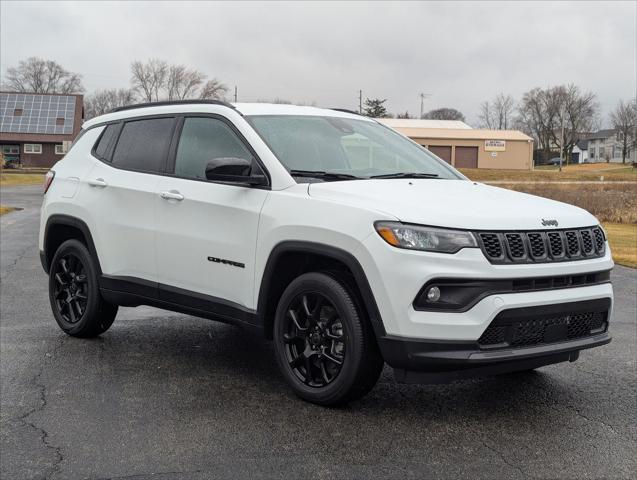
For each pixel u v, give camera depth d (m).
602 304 4.20
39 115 79.12
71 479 3.31
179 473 3.37
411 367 3.83
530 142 71.94
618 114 123.12
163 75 96.38
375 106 106.31
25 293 8.27
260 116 4.97
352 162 4.89
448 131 72.50
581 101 119.75
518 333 3.87
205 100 5.25
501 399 4.52
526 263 3.88
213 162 4.44
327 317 4.27
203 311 4.92
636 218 19.88
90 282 5.80
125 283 5.47
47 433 3.88
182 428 3.95
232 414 4.18
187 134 5.25
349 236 3.97
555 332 3.99
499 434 3.89
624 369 5.28
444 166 5.38
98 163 5.91
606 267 4.27
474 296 3.74
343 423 4.04
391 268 3.80
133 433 3.88
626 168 103.44
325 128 5.14
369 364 4.04
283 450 3.64
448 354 3.73
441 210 3.91
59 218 6.04
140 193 5.34
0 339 6.00
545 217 4.11
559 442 3.78
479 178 60.97
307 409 4.27
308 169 4.61
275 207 4.41
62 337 6.09
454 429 3.96
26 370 5.08
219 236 4.74
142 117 5.74
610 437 3.87
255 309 4.54
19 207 25.22
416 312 3.76
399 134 5.74
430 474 3.37
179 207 5.03
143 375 4.98
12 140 76.50
